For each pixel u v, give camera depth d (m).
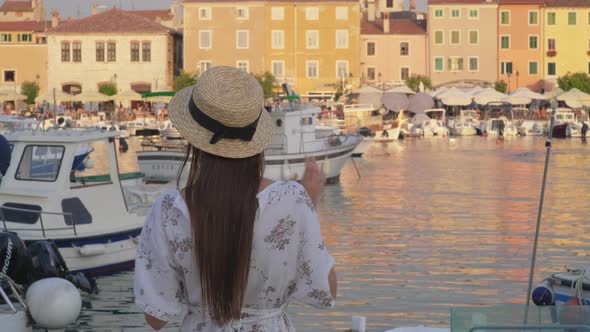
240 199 4.07
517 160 50.19
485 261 18.09
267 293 4.18
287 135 33.91
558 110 83.50
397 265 17.61
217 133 4.04
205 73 4.13
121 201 16.59
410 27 107.38
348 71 99.00
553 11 105.75
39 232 15.57
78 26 98.69
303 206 4.16
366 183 36.94
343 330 12.43
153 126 74.44
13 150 16.20
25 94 97.94
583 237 21.64
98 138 16.39
